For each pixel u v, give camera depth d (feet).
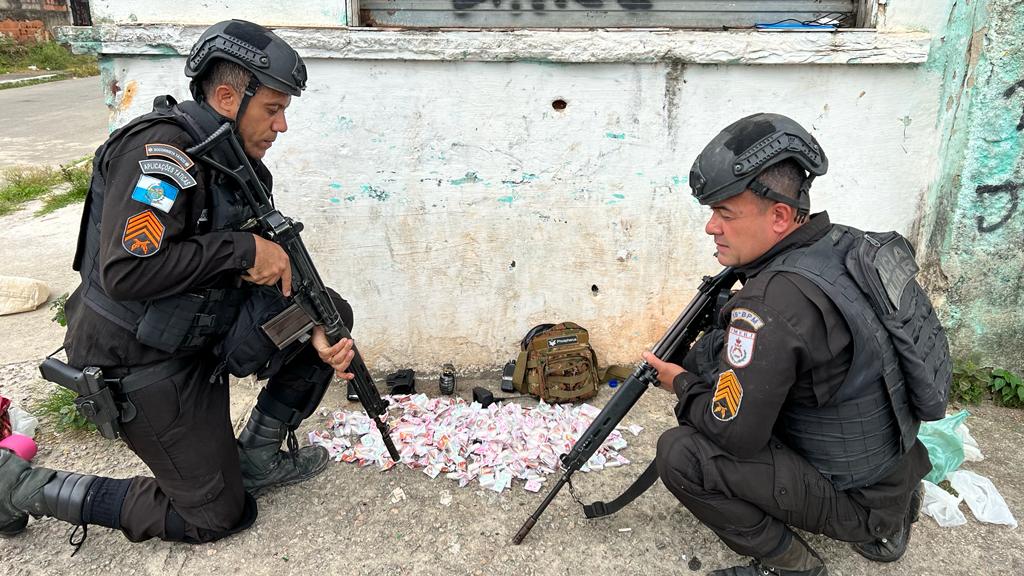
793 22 10.00
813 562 6.56
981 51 9.18
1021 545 7.39
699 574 6.99
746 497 5.93
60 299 12.75
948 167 9.95
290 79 6.09
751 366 5.37
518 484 8.39
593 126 9.77
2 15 68.64
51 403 9.85
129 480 7.07
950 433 8.26
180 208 5.75
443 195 9.96
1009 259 10.02
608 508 7.47
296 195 9.77
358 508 7.95
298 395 7.84
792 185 5.41
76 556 7.14
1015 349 10.52
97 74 64.80
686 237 10.43
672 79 9.59
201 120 5.99
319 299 6.97
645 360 6.70
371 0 9.73
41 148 31.42
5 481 6.81
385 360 10.87
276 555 7.23
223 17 9.00
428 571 7.04
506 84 9.49
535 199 10.08
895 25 9.53
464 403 10.04
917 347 5.55
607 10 10.00
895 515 6.23
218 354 6.74
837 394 5.54
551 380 10.00
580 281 10.61
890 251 5.69
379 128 9.55
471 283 10.49
